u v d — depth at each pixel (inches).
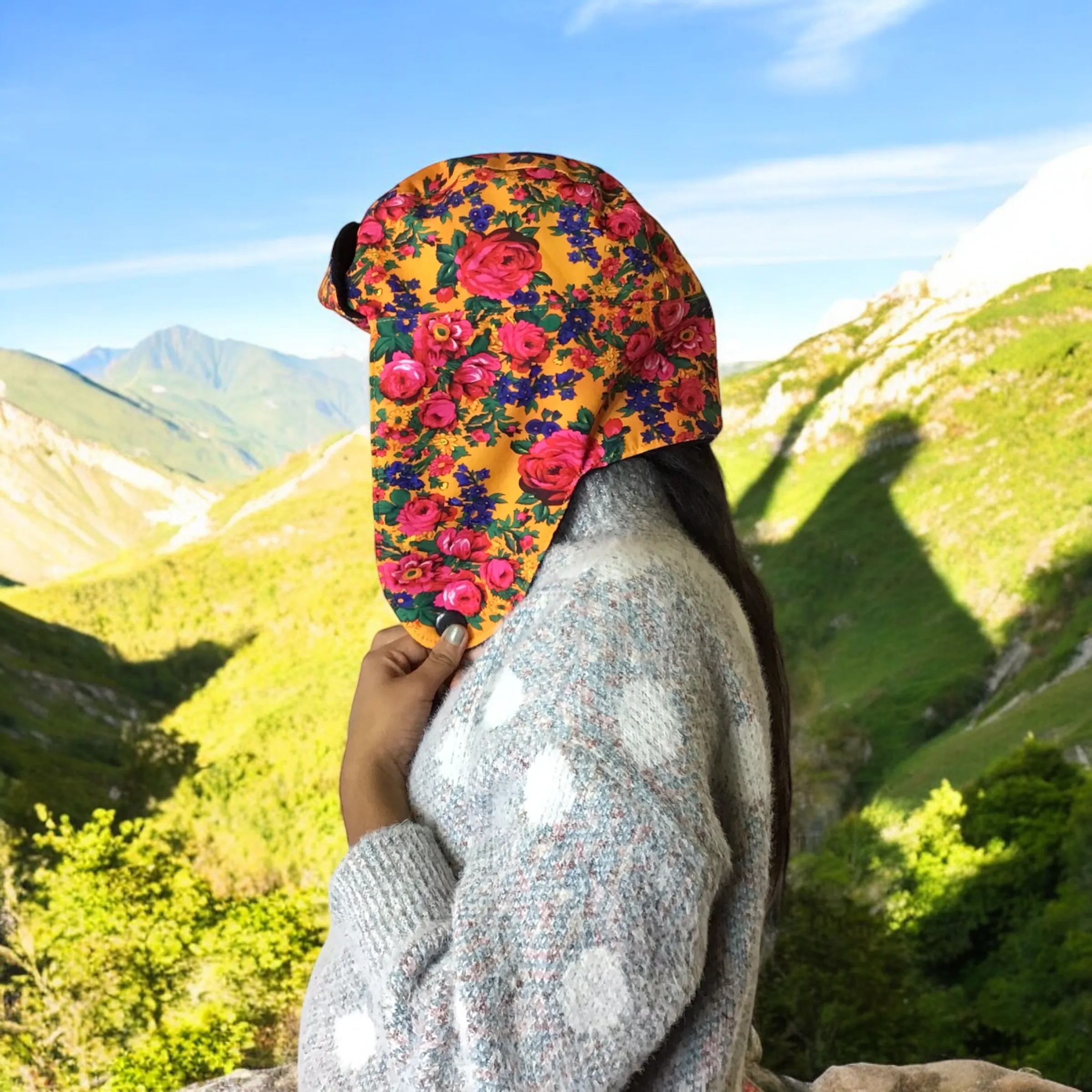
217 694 1083.3
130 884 873.5
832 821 746.2
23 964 836.6
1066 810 641.0
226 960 826.8
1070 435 915.4
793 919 605.6
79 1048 807.1
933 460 993.5
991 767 693.9
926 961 630.5
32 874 869.8
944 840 664.4
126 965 835.4
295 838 943.0
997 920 616.4
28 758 934.4
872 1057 569.9
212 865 927.0
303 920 855.1
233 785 979.9
